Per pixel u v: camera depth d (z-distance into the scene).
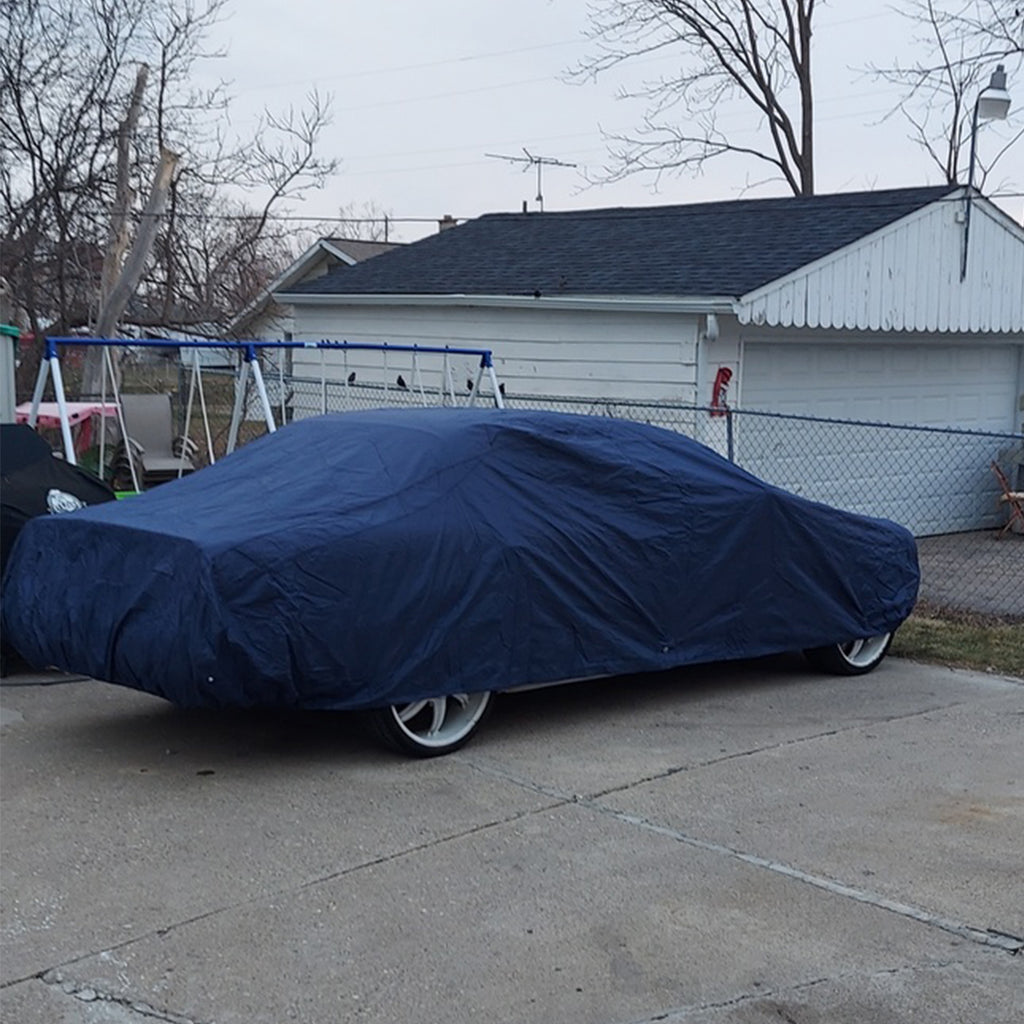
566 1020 3.73
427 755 6.12
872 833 5.21
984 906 4.51
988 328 14.31
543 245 15.74
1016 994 3.88
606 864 4.87
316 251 23.94
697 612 6.98
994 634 9.07
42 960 4.08
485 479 6.36
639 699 7.29
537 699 7.25
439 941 4.22
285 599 5.51
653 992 3.89
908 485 14.72
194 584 5.42
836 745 6.44
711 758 6.20
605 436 6.95
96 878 4.70
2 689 7.36
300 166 23.53
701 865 4.87
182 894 4.57
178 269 23.84
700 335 12.32
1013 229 14.39
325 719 6.78
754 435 13.05
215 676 5.40
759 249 13.11
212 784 5.74
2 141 19.59
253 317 21.81
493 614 6.15
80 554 6.09
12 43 19.66
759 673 7.96
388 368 15.47
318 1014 3.76
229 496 6.25
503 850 5.00
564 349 13.50
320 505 5.92
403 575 5.86
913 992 3.89
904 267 13.27
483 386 14.30
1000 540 14.62
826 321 12.56
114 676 5.84
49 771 5.91
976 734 6.66
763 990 3.90
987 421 15.62
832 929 4.32
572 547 6.45
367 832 5.17
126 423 14.19
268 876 4.73
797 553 7.41
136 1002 3.83
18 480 7.98
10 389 10.80
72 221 19.84
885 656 8.38
